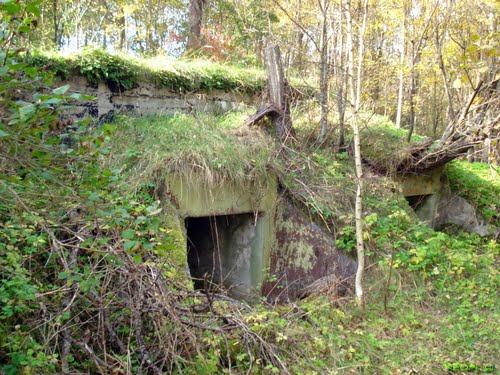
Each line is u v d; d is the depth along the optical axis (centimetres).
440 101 1884
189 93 930
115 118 809
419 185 969
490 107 789
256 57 1359
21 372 320
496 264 710
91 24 1700
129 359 351
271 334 466
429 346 507
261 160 708
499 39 729
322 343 475
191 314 404
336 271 674
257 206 707
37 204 293
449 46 982
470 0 966
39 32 1080
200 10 1482
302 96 985
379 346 500
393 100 1859
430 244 689
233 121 888
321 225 722
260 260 723
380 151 904
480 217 1001
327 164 823
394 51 1553
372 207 778
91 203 291
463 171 1112
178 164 634
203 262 822
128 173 600
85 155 269
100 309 375
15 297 361
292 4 1108
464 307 589
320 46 958
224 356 429
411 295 615
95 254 350
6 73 229
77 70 774
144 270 409
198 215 651
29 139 238
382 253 675
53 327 358
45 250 407
